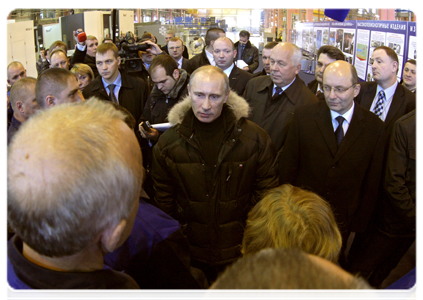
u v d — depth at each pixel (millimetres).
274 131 2703
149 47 3500
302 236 867
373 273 2348
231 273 383
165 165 2031
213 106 1812
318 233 875
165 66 2723
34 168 542
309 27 7867
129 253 1061
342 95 2016
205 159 1931
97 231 576
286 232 886
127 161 593
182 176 1953
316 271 365
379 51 2578
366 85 2799
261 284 351
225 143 1884
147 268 1089
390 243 2244
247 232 989
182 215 2035
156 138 2607
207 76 1802
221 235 1977
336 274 376
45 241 554
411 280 978
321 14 9023
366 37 4305
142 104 3277
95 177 546
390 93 2607
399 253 2293
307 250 862
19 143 567
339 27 5465
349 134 2098
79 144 549
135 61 3436
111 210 576
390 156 2109
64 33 7168
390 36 3668
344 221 2189
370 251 2301
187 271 1133
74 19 6883
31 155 547
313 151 2188
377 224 2312
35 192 539
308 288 341
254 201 2125
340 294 339
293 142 2285
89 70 3496
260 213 985
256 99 2832
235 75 3703
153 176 2111
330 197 2186
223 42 3648
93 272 614
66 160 538
